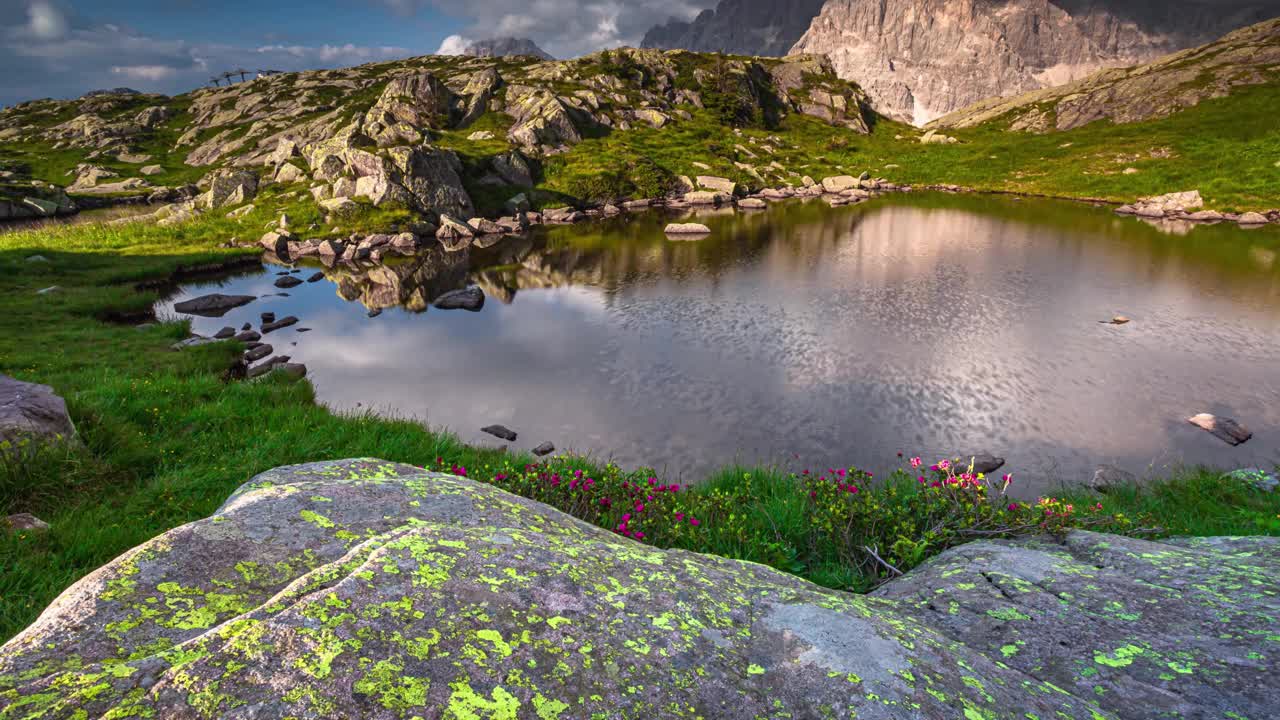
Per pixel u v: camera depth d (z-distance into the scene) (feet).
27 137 544.62
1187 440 62.95
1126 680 9.98
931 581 15.30
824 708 7.04
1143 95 467.52
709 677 7.29
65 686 5.47
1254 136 311.27
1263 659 9.84
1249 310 107.14
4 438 27.30
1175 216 219.41
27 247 168.86
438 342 97.30
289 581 8.46
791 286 130.31
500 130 343.26
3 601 17.42
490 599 7.46
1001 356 87.35
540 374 82.74
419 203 219.41
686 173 322.34
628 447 62.44
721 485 40.42
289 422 43.93
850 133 488.85
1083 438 63.87
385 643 6.34
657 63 512.22
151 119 565.53
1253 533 28.78
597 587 8.43
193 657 5.85
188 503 28.27
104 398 43.06
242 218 206.28
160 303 120.88
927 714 7.09
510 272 153.48
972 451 61.57
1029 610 12.67
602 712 6.41
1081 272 137.90
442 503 11.47
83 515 25.23
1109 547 16.17
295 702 5.50
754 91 505.25
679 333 100.37
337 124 390.63
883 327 101.19
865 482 31.81
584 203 275.39
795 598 9.61
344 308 119.75
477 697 6.09
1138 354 87.51
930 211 245.65
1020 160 353.72
